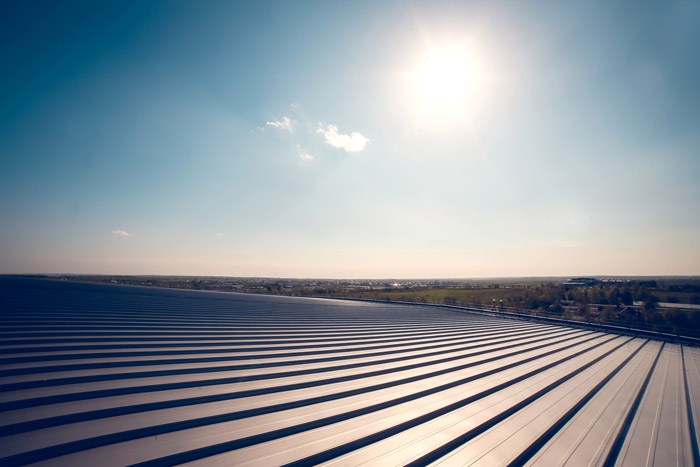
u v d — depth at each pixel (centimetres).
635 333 2019
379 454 411
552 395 725
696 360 1402
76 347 719
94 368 605
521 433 516
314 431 452
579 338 1684
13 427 371
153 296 2127
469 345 1210
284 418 480
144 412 455
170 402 491
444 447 446
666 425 633
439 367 858
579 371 980
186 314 1413
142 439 388
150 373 609
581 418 616
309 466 371
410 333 1379
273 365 750
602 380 907
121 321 1084
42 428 386
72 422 407
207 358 749
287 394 579
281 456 379
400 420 510
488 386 731
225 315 1498
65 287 2197
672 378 1033
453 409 583
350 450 416
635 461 481
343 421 493
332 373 728
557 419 591
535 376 864
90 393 490
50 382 516
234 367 704
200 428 428
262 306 2058
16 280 2483
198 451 372
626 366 1137
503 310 3089
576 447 499
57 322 959
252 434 419
